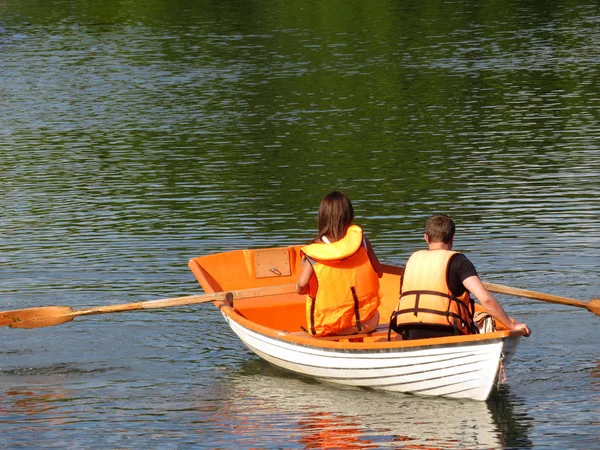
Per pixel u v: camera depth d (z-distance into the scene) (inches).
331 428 703.7
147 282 1047.6
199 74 2669.8
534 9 3909.9
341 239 800.9
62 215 1347.2
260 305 956.6
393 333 817.5
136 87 2492.6
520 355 837.8
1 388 793.6
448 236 754.8
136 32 3553.2
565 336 879.1
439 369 728.3
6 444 686.5
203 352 874.1
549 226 1216.2
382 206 1350.9
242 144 1814.7
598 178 1467.8
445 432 690.2
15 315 861.8
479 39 3208.7
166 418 730.2
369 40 3248.0
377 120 2014.0
